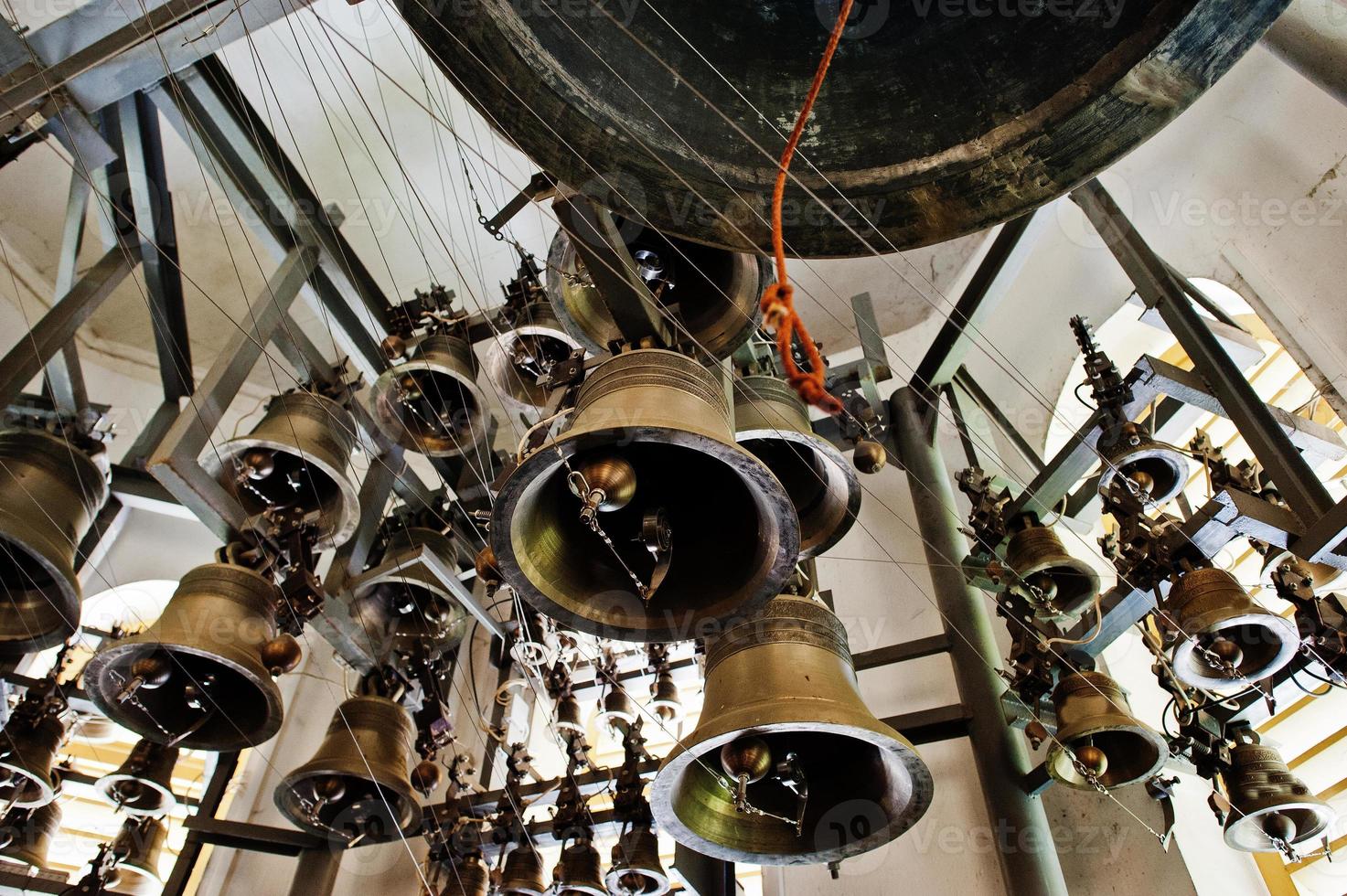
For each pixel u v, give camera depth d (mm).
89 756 9562
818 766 4195
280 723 5098
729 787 4031
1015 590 5773
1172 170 7469
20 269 9992
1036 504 6082
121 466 8453
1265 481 5328
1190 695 5359
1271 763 4953
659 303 3955
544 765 8750
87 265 10391
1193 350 5441
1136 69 2959
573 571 3336
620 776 6109
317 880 7148
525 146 2805
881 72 3275
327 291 7586
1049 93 3088
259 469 5473
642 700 8898
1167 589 5555
